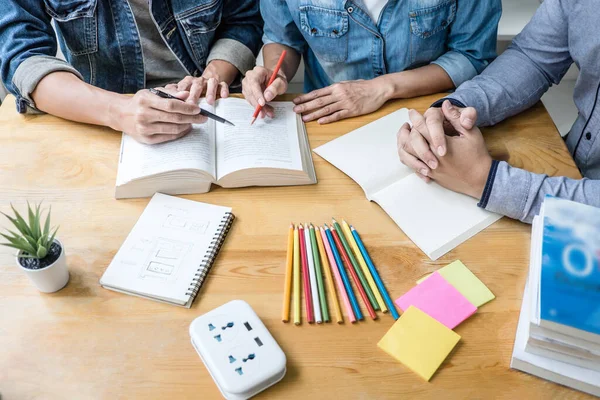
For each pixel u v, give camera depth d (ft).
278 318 2.53
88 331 2.46
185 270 2.70
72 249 2.82
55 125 3.62
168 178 3.06
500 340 2.45
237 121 3.46
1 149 3.41
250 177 3.14
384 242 2.89
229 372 2.23
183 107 3.20
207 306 2.58
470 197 3.12
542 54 3.79
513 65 3.78
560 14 3.62
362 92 3.77
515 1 6.74
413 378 2.31
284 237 2.92
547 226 2.44
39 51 3.89
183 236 2.87
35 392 2.23
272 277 2.71
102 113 3.43
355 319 2.52
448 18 4.12
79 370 2.31
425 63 4.48
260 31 5.08
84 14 4.23
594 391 2.22
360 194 3.17
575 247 2.35
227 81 4.61
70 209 3.04
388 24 4.12
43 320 2.50
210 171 3.10
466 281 2.68
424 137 3.15
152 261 2.74
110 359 2.35
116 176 3.25
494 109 3.56
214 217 2.99
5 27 3.87
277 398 2.24
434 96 3.98
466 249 2.85
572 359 2.25
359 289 2.64
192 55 4.80
